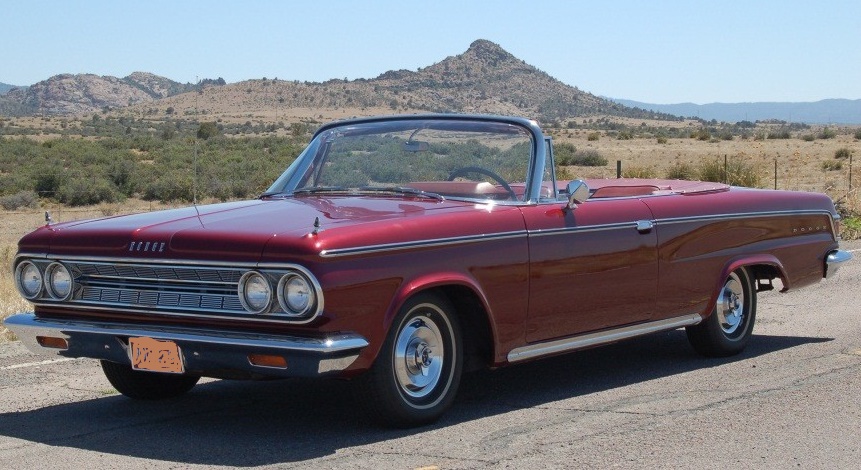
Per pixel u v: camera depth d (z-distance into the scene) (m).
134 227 5.39
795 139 103.19
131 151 74.31
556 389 6.46
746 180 25.84
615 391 6.39
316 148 6.71
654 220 6.66
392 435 5.31
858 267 12.80
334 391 6.42
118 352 5.34
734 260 7.31
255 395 6.35
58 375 7.07
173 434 5.40
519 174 6.25
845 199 20.09
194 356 5.07
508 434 5.33
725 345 7.41
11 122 161.00
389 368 5.21
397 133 6.62
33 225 33.69
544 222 5.96
